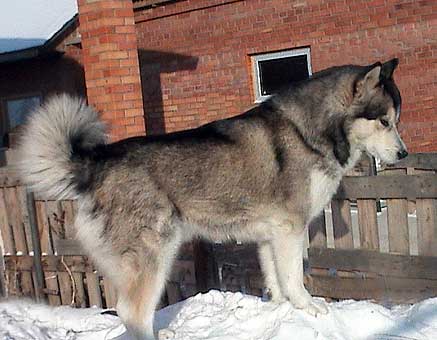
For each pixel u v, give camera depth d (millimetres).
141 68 5344
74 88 5883
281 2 4496
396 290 2324
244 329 2117
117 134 3064
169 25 5121
